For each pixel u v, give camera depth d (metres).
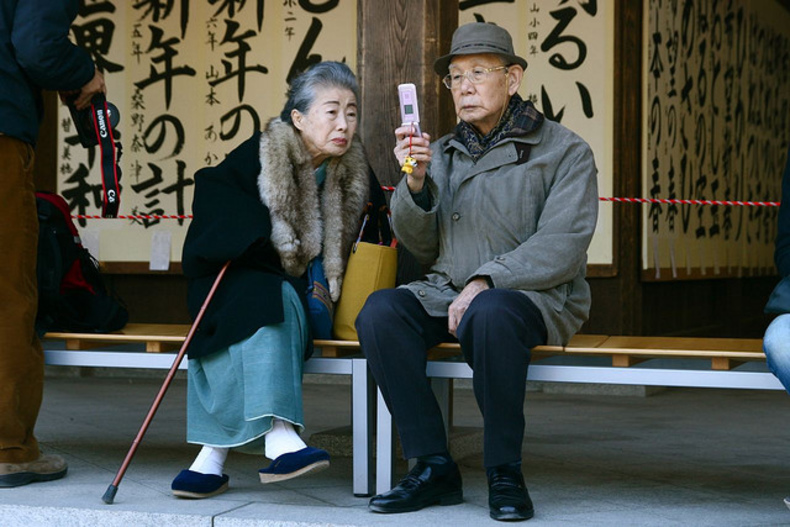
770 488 4.23
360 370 3.99
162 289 8.80
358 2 5.00
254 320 3.84
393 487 3.97
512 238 4.02
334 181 4.25
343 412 6.75
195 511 3.74
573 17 7.91
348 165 4.28
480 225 4.04
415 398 3.79
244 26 8.48
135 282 8.86
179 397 7.44
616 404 7.14
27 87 4.16
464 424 6.18
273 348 3.84
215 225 4.02
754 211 11.50
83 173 8.75
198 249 4.00
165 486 4.19
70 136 8.77
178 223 8.63
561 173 4.02
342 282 4.20
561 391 7.84
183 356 3.94
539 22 8.00
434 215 4.05
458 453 4.90
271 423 3.81
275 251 4.11
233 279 4.01
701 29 9.48
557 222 3.92
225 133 8.54
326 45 8.30
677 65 8.83
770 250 12.34
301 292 4.04
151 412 3.94
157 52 8.67
